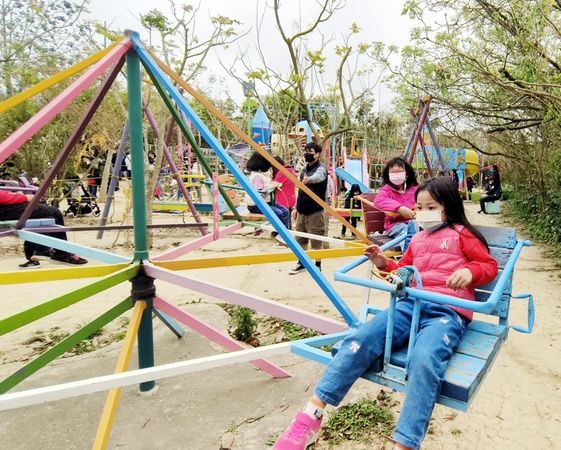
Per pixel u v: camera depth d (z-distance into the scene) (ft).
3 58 28.94
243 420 8.61
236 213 13.64
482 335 6.29
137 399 9.39
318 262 18.49
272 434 8.16
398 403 8.93
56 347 8.00
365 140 38.75
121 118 33.06
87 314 14.14
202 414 8.83
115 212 38.22
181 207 32.42
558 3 18.39
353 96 28.89
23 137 6.74
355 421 8.36
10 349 11.80
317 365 10.70
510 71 21.40
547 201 28.94
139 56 8.61
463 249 6.83
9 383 7.53
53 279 8.17
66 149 10.47
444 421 8.43
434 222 7.03
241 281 17.39
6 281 7.73
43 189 10.74
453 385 4.98
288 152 36.22
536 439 7.86
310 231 18.65
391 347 5.73
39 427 8.61
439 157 22.03
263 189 24.25
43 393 4.62
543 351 11.07
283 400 9.25
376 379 5.55
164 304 9.74
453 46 19.83
